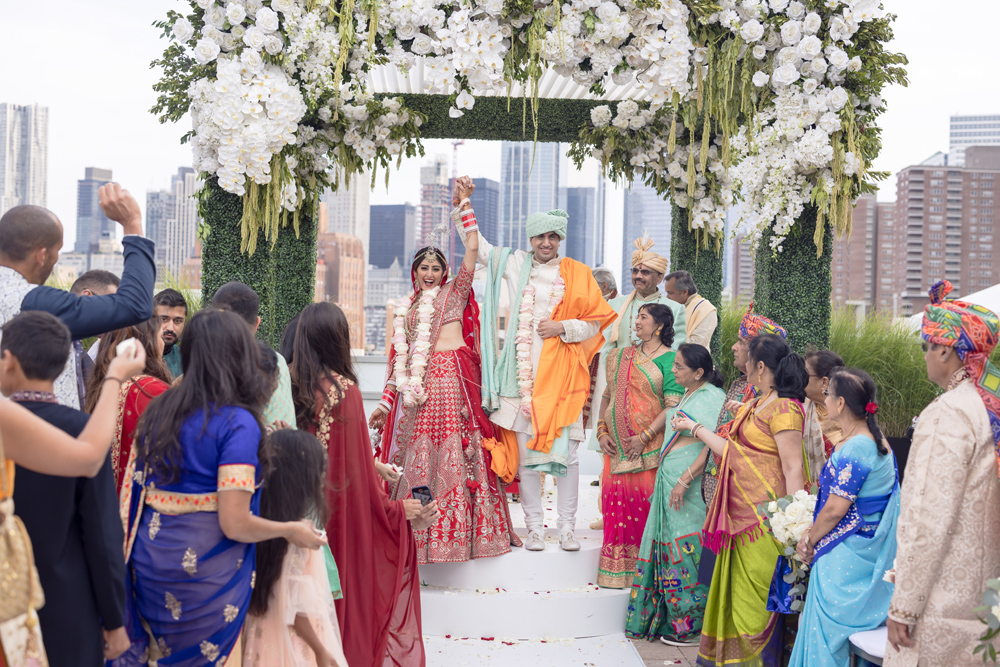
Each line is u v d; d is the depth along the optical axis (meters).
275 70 4.50
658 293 5.29
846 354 7.40
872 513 2.96
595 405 4.84
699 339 5.59
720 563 3.63
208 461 2.25
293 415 2.89
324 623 2.60
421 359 4.28
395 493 4.21
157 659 2.29
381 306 134.38
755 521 3.50
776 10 4.72
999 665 2.25
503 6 4.53
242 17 4.40
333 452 3.14
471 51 4.51
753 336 3.88
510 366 4.44
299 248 5.86
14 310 2.46
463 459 4.26
